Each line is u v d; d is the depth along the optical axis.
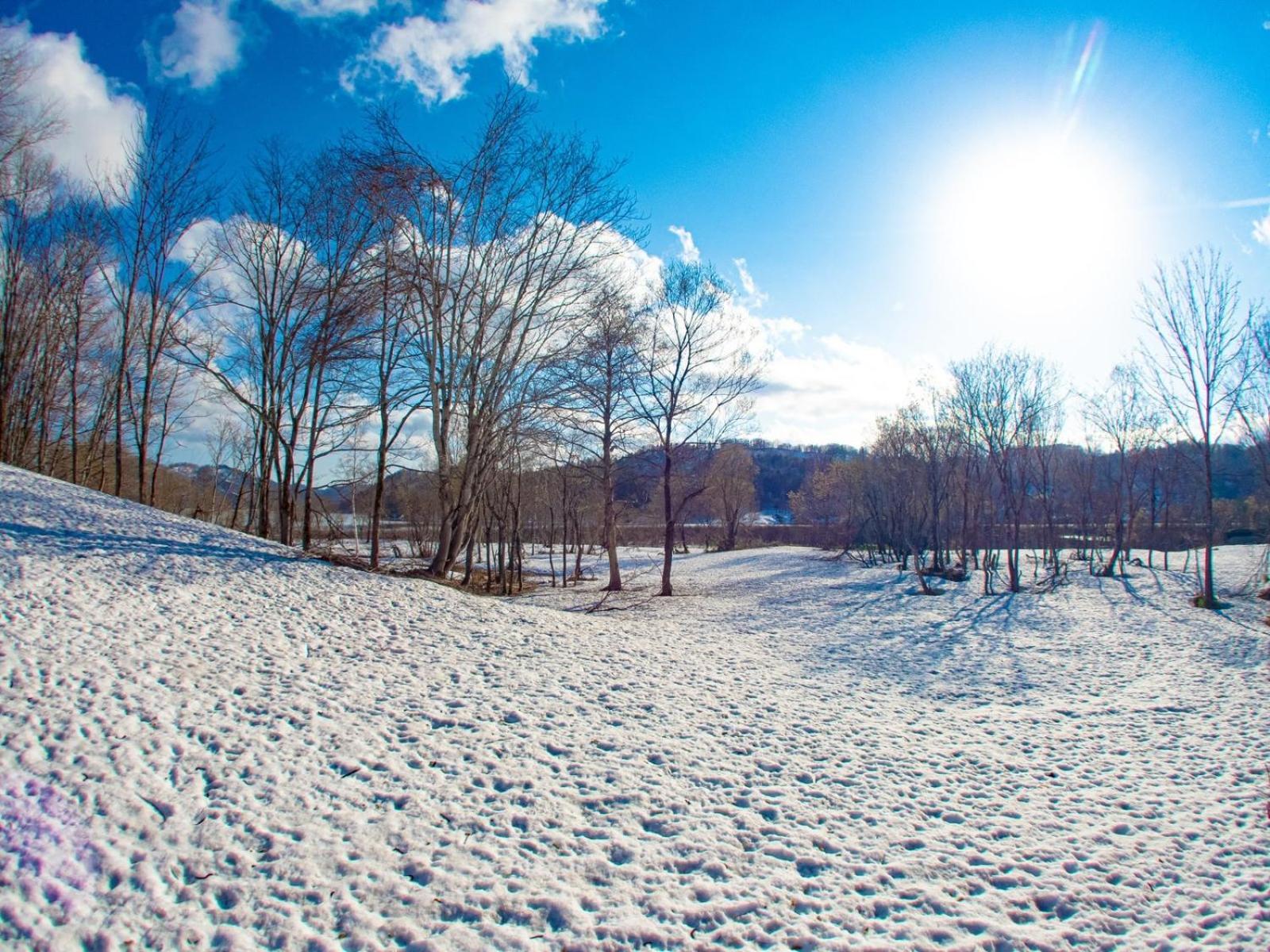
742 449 56.94
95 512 15.20
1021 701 11.09
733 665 12.85
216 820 5.30
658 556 53.97
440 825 5.64
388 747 6.98
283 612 11.27
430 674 9.50
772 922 4.63
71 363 27.86
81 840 4.79
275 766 6.23
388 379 19.59
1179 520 44.44
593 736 7.84
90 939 3.98
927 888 5.14
